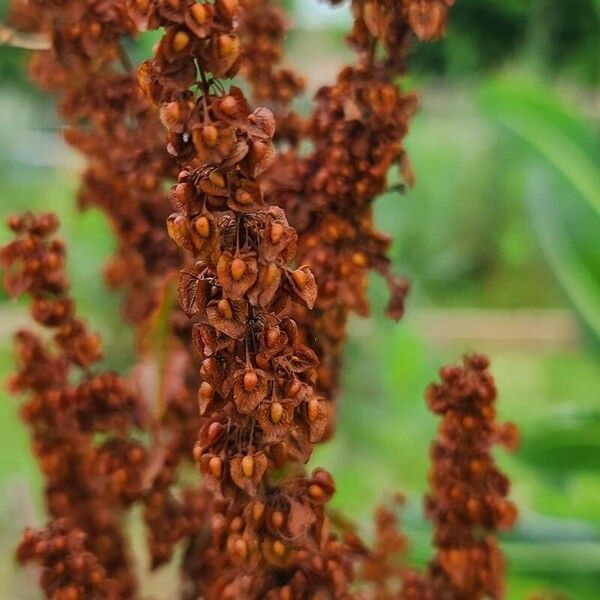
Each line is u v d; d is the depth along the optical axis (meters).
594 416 0.62
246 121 0.20
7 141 1.72
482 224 1.87
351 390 0.98
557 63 1.60
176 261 0.29
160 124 0.27
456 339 1.60
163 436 0.28
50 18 0.27
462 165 1.88
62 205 1.47
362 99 0.26
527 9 1.60
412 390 0.89
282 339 0.20
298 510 0.22
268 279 0.20
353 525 0.30
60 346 0.28
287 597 0.23
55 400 0.28
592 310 0.76
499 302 1.75
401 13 0.25
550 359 1.51
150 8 0.20
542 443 0.63
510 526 0.27
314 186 0.26
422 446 0.85
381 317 0.96
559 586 0.57
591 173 0.72
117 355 0.86
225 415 0.21
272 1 0.30
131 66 0.28
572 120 0.74
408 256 1.76
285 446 0.21
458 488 0.27
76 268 1.10
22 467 0.88
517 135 0.83
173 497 0.29
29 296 0.28
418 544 0.51
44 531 0.26
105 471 0.28
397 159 0.26
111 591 0.26
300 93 0.30
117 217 0.30
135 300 0.31
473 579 0.28
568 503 0.64
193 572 0.29
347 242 0.26
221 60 0.20
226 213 0.20
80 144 0.29
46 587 0.26
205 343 0.20
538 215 0.79
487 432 0.27
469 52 1.73
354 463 0.87
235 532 0.22
